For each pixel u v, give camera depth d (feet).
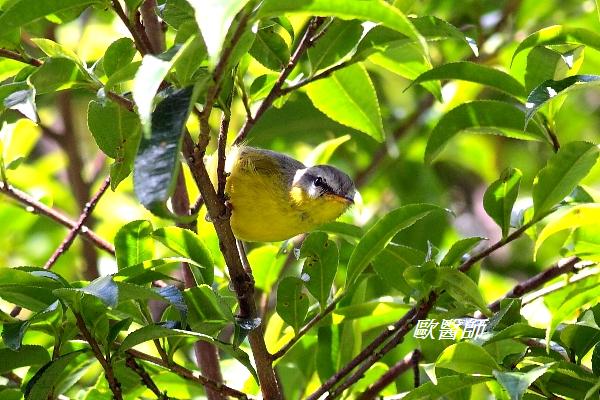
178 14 23.32
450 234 52.11
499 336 24.99
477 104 30.07
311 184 36.68
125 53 24.61
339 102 32.63
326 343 32.09
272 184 35.24
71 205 52.26
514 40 51.67
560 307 25.02
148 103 17.49
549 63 29.09
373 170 52.70
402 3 27.32
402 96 53.72
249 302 24.95
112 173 25.79
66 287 24.00
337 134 52.37
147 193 17.92
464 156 58.03
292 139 52.54
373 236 26.99
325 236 26.25
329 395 27.32
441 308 29.04
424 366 24.03
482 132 30.73
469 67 29.32
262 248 36.24
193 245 26.50
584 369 24.23
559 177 27.32
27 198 35.35
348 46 27.76
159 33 31.19
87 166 58.29
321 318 26.81
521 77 30.55
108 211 49.73
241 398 26.21
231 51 18.85
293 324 26.61
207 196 22.48
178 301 23.52
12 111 37.52
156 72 17.76
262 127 48.65
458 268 27.84
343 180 37.70
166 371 31.04
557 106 29.60
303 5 19.11
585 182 53.31
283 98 30.86
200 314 25.17
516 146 59.16
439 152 30.94
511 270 55.31
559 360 25.25
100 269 48.06
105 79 27.86
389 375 30.58
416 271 26.37
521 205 34.47
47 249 49.78
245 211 35.24
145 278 25.54
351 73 31.81
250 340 25.61
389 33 26.63
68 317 25.08
